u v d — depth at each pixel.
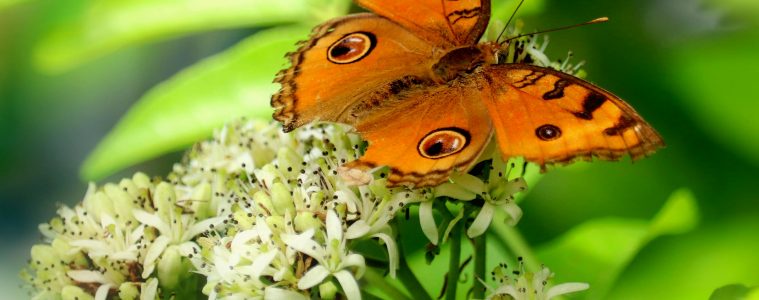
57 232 0.38
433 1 0.34
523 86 0.33
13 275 0.49
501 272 0.35
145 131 0.38
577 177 0.39
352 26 0.35
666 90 0.39
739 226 0.37
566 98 0.33
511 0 0.37
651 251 0.37
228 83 0.38
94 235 0.37
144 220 0.36
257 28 0.44
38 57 0.39
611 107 0.32
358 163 0.34
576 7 0.39
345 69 0.35
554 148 0.33
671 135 0.39
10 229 0.50
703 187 0.38
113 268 0.36
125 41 0.39
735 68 0.38
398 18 0.34
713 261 0.37
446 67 0.34
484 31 0.35
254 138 0.38
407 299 0.36
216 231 0.36
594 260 0.38
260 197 0.35
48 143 0.50
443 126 0.33
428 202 0.35
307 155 0.36
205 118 0.38
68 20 0.41
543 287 0.35
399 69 0.35
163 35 0.39
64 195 0.50
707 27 0.38
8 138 0.50
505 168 0.35
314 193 0.35
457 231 0.36
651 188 0.39
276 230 0.35
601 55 0.39
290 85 0.35
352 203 0.35
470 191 0.35
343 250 0.35
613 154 0.32
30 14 0.46
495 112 0.33
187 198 0.37
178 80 0.38
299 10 0.38
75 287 0.36
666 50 0.39
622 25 0.39
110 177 0.48
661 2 0.39
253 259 0.35
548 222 0.39
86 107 0.50
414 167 0.33
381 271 0.36
